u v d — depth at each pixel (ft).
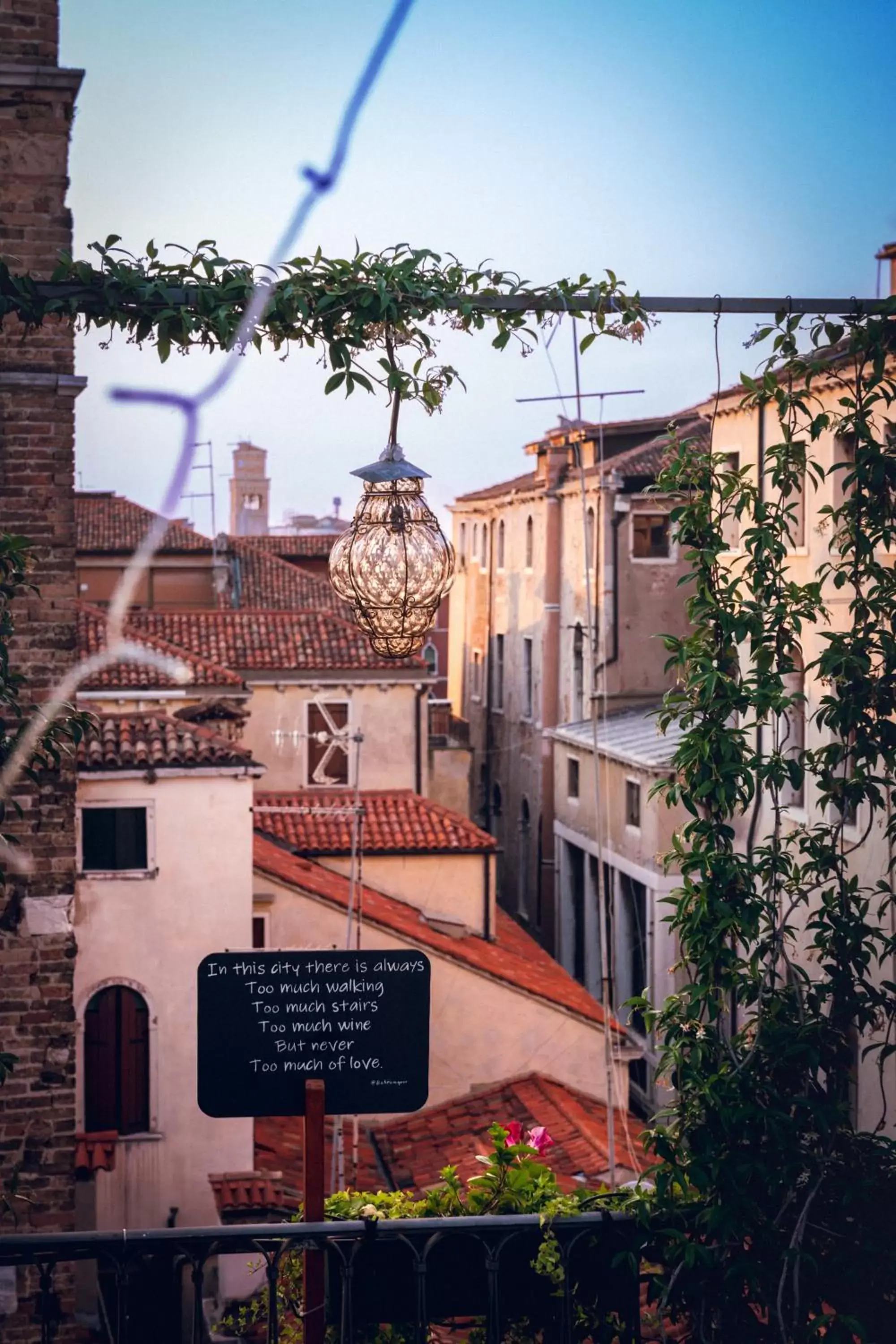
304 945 63.62
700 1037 19.76
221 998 17.28
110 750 55.98
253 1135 56.44
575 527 104.73
